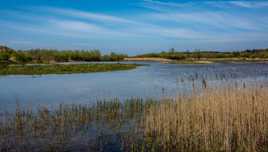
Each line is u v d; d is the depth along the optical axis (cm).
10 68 4812
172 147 958
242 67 5869
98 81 3148
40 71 4516
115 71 5031
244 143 920
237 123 995
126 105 1585
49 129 1152
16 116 1289
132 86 2633
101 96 2031
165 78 3388
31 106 1634
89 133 1109
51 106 1633
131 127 1189
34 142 1002
